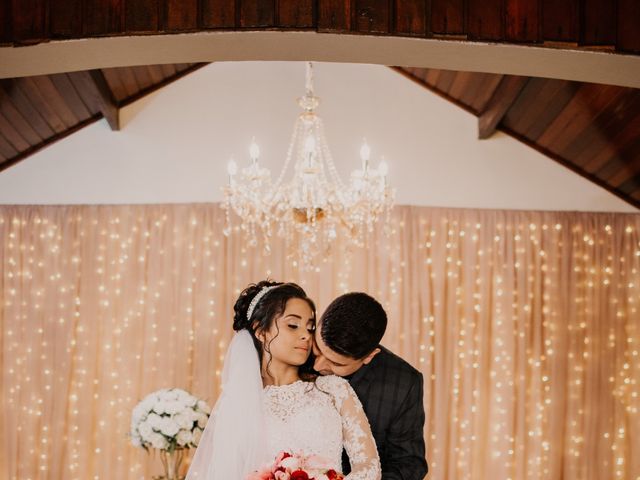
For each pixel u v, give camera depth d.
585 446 5.86
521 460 5.83
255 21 2.69
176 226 5.86
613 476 5.84
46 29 2.69
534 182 6.03
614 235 5.97
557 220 5.97
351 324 2.47
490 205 6.01
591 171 5.96
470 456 5.80
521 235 5.95
